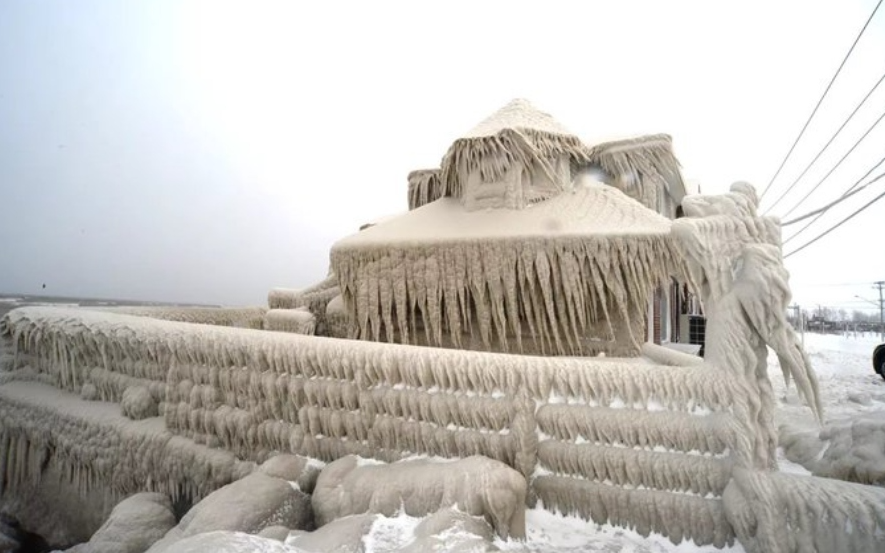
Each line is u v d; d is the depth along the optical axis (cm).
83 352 797
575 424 447
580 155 948
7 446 823
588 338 770
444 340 823
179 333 650
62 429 741
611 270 700
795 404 866
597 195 835
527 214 802
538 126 905
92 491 718
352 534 387
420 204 1235
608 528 425
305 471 519
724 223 436
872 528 319
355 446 518
